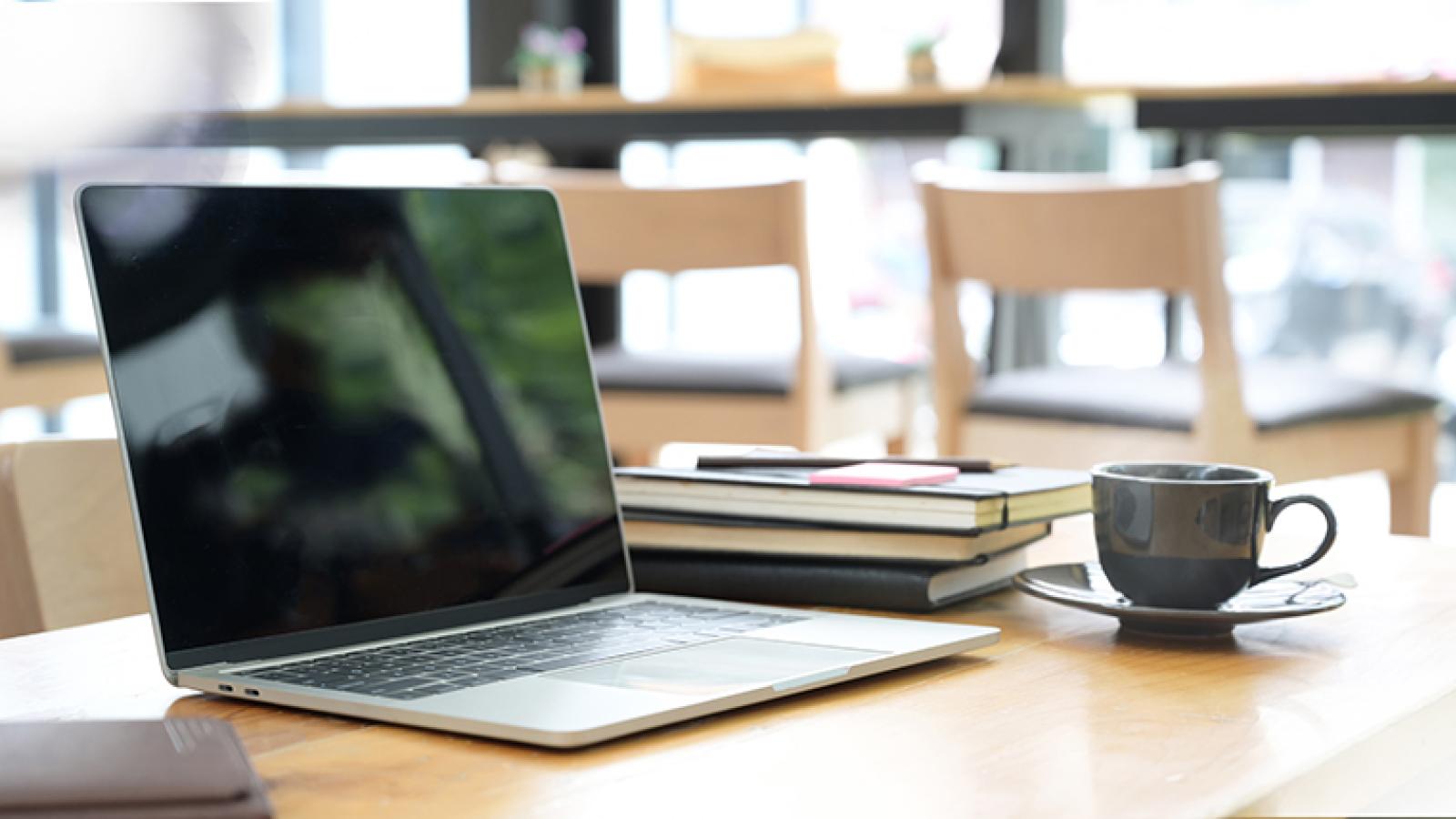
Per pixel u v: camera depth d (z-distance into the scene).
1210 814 0.55
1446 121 2.67
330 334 0.84
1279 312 3.57
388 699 0.67
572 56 3.88
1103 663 0.79
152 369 0.76
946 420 2.40
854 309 3.99
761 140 3.18
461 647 0.78
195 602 0.74
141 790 0.50
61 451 1.05
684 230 2.44
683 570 1.00
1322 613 0.88
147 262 0.77
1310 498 0.87
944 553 0.93
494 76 4.12
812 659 0.75
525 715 0.64
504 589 0.87
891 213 3.94
